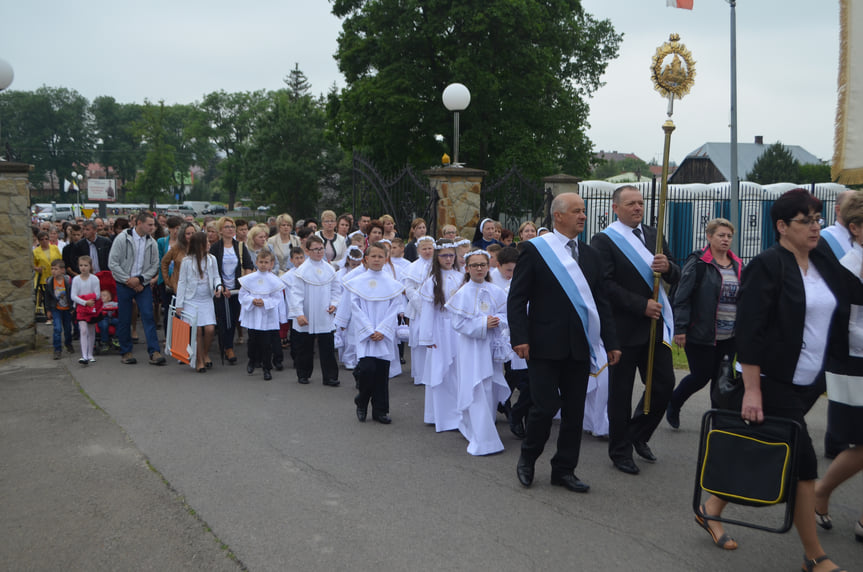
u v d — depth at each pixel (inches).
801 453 132.2
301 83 2652.6
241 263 367.6
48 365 341.1
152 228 343.3
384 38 1107.9
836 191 754.8
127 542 151.3
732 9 498.9
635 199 195.9
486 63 1081.4
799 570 138.6
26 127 3949.3
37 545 150.3
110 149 4148.6
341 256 411.5
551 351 176.7
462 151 1132.5
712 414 142.4
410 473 195.0
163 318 465.1
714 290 218.5
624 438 198.2
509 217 488.7
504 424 252.2
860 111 127.0
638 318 194.5
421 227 397.4
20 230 370.6
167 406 265.1
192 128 3385.8
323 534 154.8
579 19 1262.3
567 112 1214.9
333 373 306.2
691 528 158.7
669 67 198.2
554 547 148.8
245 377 321.1
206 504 171.5
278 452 212.2
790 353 132.8
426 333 238.2
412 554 145.3
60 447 215.2
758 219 696.4
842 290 138.0
